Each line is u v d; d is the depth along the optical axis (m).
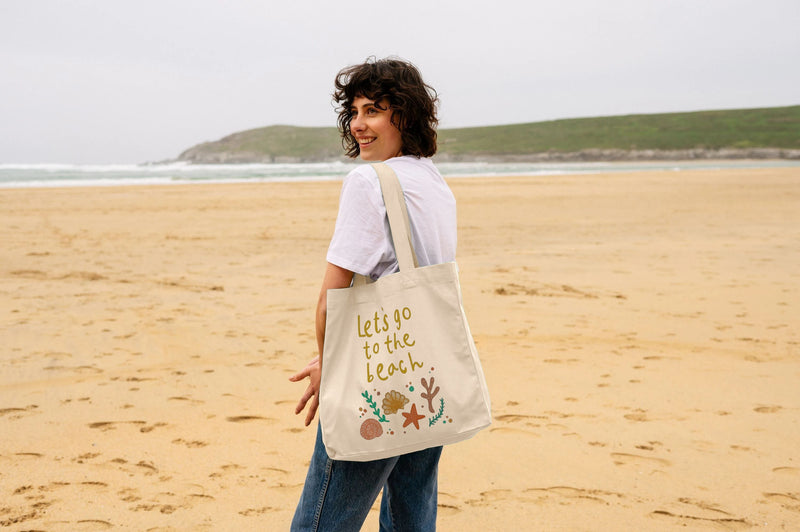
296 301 6.61
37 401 3.75
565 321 5.70
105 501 2.64
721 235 11.89
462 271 8.27
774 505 2.62
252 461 3.02
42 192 22.58
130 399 3.81
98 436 3.28
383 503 1.81
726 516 2.54
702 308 6.18
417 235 1.47
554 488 2.77
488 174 40.28
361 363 1.39
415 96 1.55
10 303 6.34
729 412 3.62
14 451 3.09
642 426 3.43
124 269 8.45
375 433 1.39
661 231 12.63
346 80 1.60
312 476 1.56
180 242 11.15
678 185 26.17
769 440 3.25
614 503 2.64
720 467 2.96
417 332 1.40
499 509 2.60
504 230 12.95
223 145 159.25
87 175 44.06
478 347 4.93
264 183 28.86
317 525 1.54
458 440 1.42
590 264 8.80
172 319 5.77
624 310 6.11
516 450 3.15
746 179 29.69
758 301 6.46
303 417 3.57
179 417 3.55
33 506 2.59
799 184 25.88
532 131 134.25
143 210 16.58
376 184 1.43
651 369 4.39
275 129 166.00
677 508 2.60
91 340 5.05
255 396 3.88
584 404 3.75
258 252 10.09
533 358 4.64
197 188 25.02
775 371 4.33
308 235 12.16
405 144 1.59
